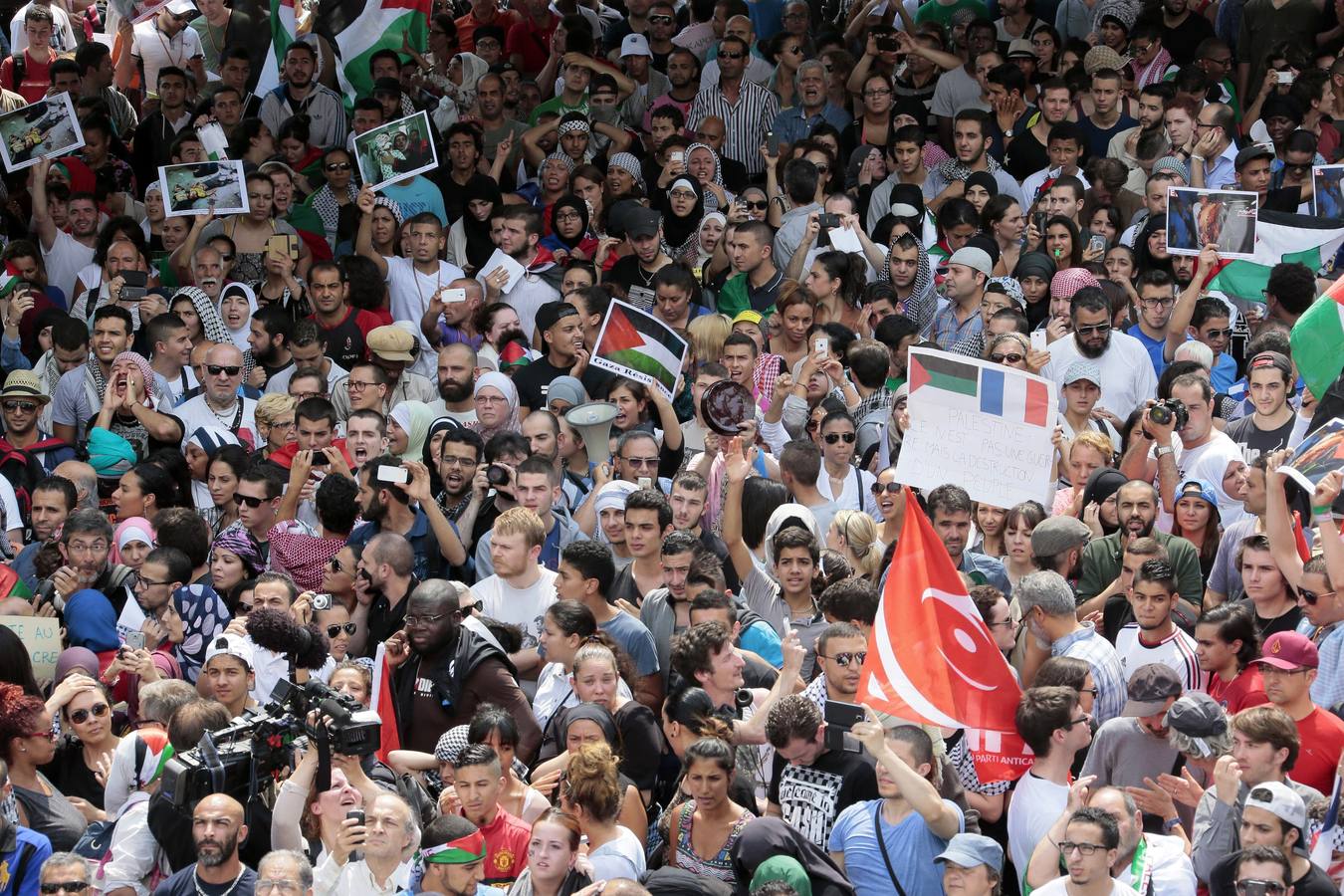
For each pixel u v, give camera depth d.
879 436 36.34
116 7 58.84
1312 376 33.28
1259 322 40.94
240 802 23.09
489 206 48.38
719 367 36.47
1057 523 30.14
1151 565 27.42
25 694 24.80
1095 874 21.59
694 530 31.66
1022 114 50.41
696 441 37.91
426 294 43.81
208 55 57.56
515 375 39.09
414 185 47.62
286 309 43.91
